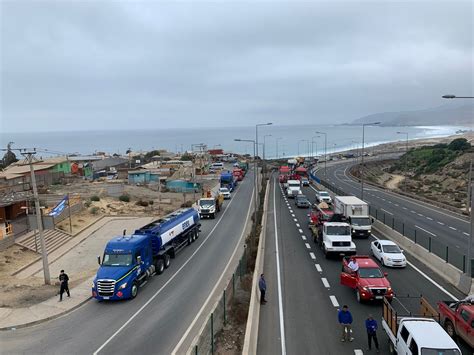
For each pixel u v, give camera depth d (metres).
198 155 153.62
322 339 17.52
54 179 83.44
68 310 22.66
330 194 67.50
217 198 58.16
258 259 28.27
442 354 12.71
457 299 21.98
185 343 18.22
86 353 17.45
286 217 51.59
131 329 19.95
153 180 91.69
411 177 118.44
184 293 25.33
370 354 16.02
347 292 23.59
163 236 31.11
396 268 28.09
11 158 114.50
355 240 37.59
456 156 112.88
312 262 30.52
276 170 134.50
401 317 15.92
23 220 41.78
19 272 30.52
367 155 185.62
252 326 17.53
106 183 83.00
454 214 50.97
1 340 19.05
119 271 24.33
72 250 37.94
